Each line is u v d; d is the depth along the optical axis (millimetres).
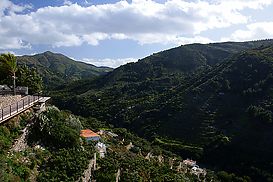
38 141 24672
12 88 37062
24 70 45469
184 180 38219
